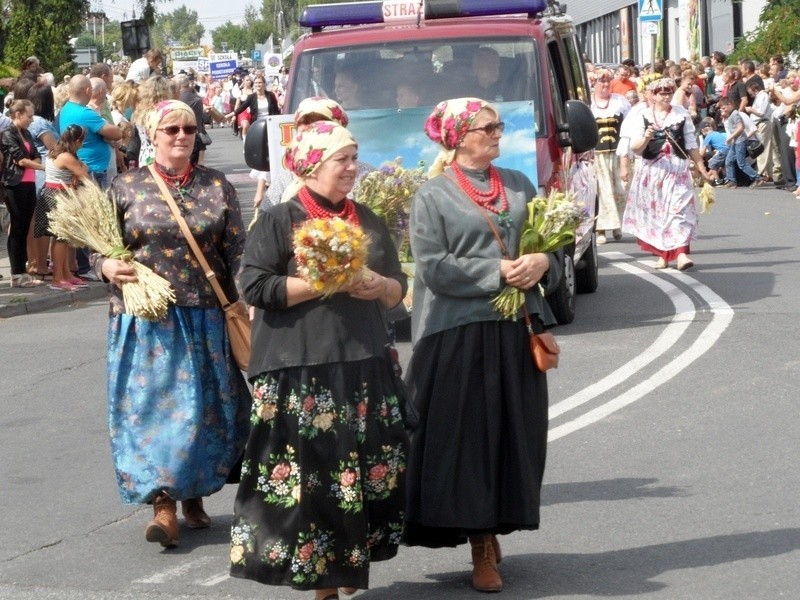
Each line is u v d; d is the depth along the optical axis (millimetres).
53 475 9281
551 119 12914
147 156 9391
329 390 6148
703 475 8398
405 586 6750
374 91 13148
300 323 6164
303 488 6121
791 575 6621
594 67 29359
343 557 6133
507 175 6738
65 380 12633
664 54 57906
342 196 6316
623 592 6496
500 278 6438
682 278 16641
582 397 10609
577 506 7898
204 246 7527
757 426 9484
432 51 13336
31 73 20484
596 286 15984
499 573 6840
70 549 7602
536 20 13820
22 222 18359
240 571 6230
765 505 7742
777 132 28328
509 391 6500
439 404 6539
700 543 7152
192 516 7855
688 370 11352
